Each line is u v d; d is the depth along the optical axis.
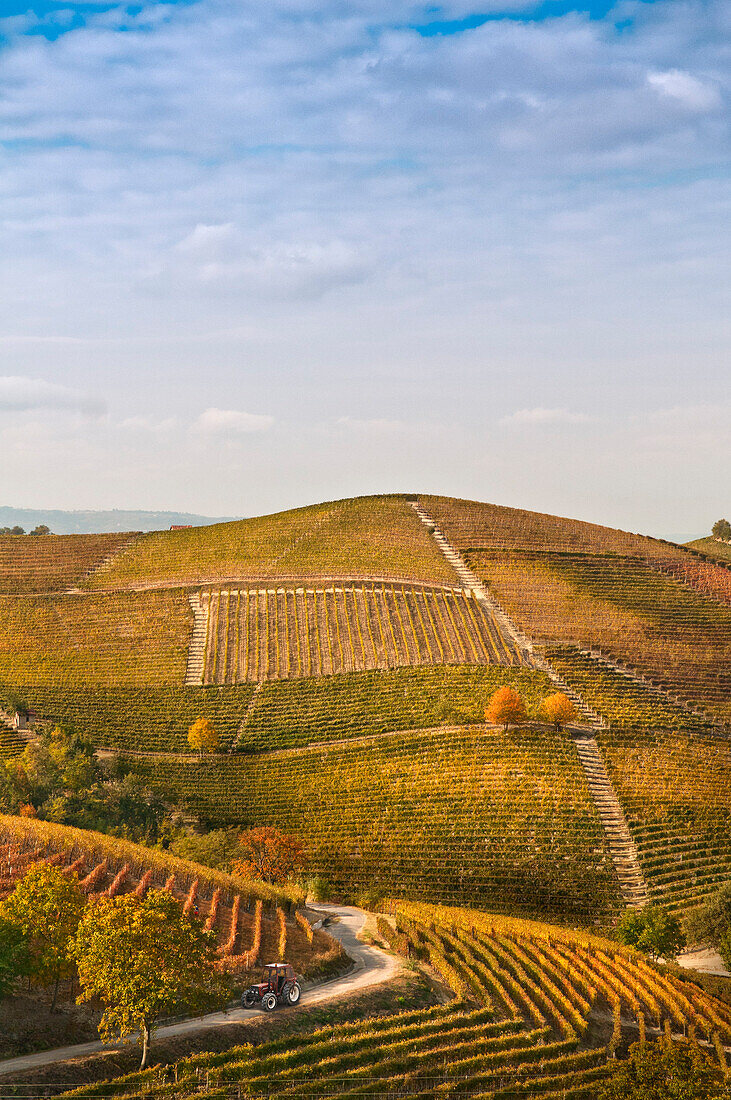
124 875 57.75
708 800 100.81
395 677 132.88
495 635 147.12
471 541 187.50
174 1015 41.44
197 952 37.97
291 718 124.44
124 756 115.25
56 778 96.25
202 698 131.50
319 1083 37.62
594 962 61.34
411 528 194.38
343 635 147.12
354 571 170.25
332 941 55.75
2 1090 32.41
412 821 98.19
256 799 106.00
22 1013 38.53
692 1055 44.31
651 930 69.00
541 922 77.94
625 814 97.88
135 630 152.00
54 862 57.09
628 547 189.38
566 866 89.25
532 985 53.59
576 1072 44.38
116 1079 34.41
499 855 91.44
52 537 199.75
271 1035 40.72
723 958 68.38
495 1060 43.62
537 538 191.00
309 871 90.19
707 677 137.12
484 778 104.25
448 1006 47.62
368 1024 43.66
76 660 143.38
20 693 132.12
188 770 113.12
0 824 64.81
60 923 39.97
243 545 187.50
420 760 109.62
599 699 126.06
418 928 62.09
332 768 110.81
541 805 98.56
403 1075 40.09
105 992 37.44
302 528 195.12
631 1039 50.53
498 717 113.56
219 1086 35.72
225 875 66.00
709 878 86.88
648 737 114.56
